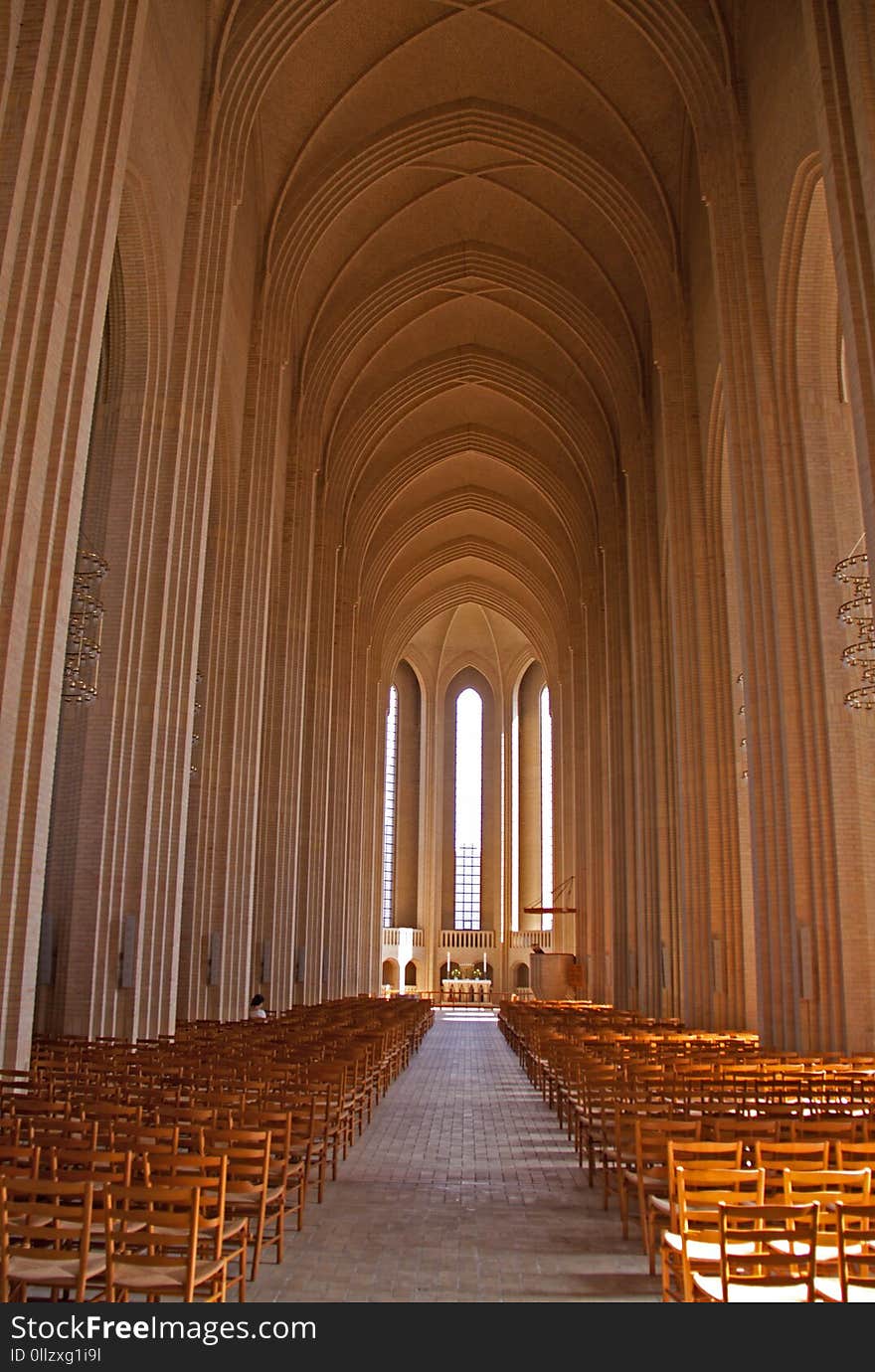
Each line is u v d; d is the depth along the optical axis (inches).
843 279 528.4
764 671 720.3
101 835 646.5
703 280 979.3
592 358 1435.8
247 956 928.3
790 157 692.7
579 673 1856.5
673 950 1101.1
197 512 739.4
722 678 946.7
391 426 1595.7
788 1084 431.2
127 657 676.1
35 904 461.4
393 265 1328.7
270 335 1058.7
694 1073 475.2
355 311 1330.0
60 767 667.4
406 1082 822.5
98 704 663.1
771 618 720.3
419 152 1123.9
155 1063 450.9
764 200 754.8
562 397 1533.0
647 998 1173.7
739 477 749.9
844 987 634.2
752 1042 717.9
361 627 1884.8
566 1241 331.0
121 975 646.5
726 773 932.6
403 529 1936.5
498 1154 494.3
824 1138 331.0
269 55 839.7
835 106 549.6
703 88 827.4
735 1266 241.3
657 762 1161.4
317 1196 394.6
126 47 540.7
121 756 664.4
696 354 1011.3
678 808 1014.4
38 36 490.6
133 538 690.2
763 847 705.0
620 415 1326.3
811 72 565.6
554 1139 542.0
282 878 1132.5
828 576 692.1
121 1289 235.6
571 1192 407.8
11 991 449.1
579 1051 576.7
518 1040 1039.6
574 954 1801.2
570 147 1095.0
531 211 1264.8
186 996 861.8
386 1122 601.3
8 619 453.7
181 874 711.7
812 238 701.3
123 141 532.7
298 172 1086.4
